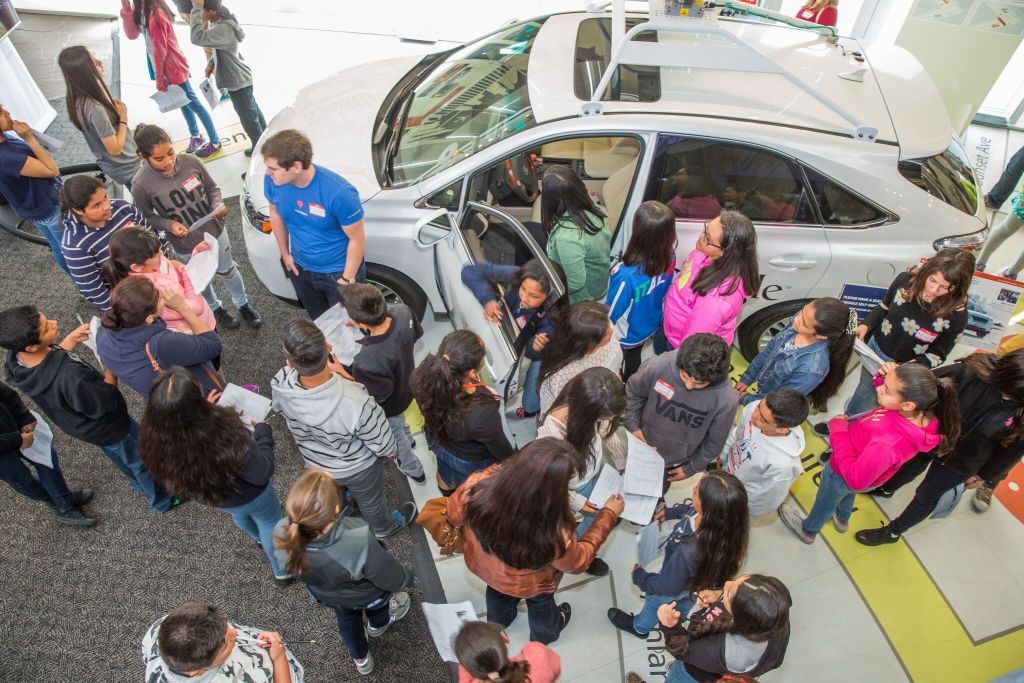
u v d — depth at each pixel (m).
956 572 3.56
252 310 4.70
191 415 2.35
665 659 3.19
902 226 3.72
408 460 3.68
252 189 4.18
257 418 2.92
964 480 3.09
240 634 2.22
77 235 3.42
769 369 3.31
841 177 3.62
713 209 3.86
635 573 2.61
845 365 3.18
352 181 3.98
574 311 2.80
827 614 3.37
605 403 2.41
